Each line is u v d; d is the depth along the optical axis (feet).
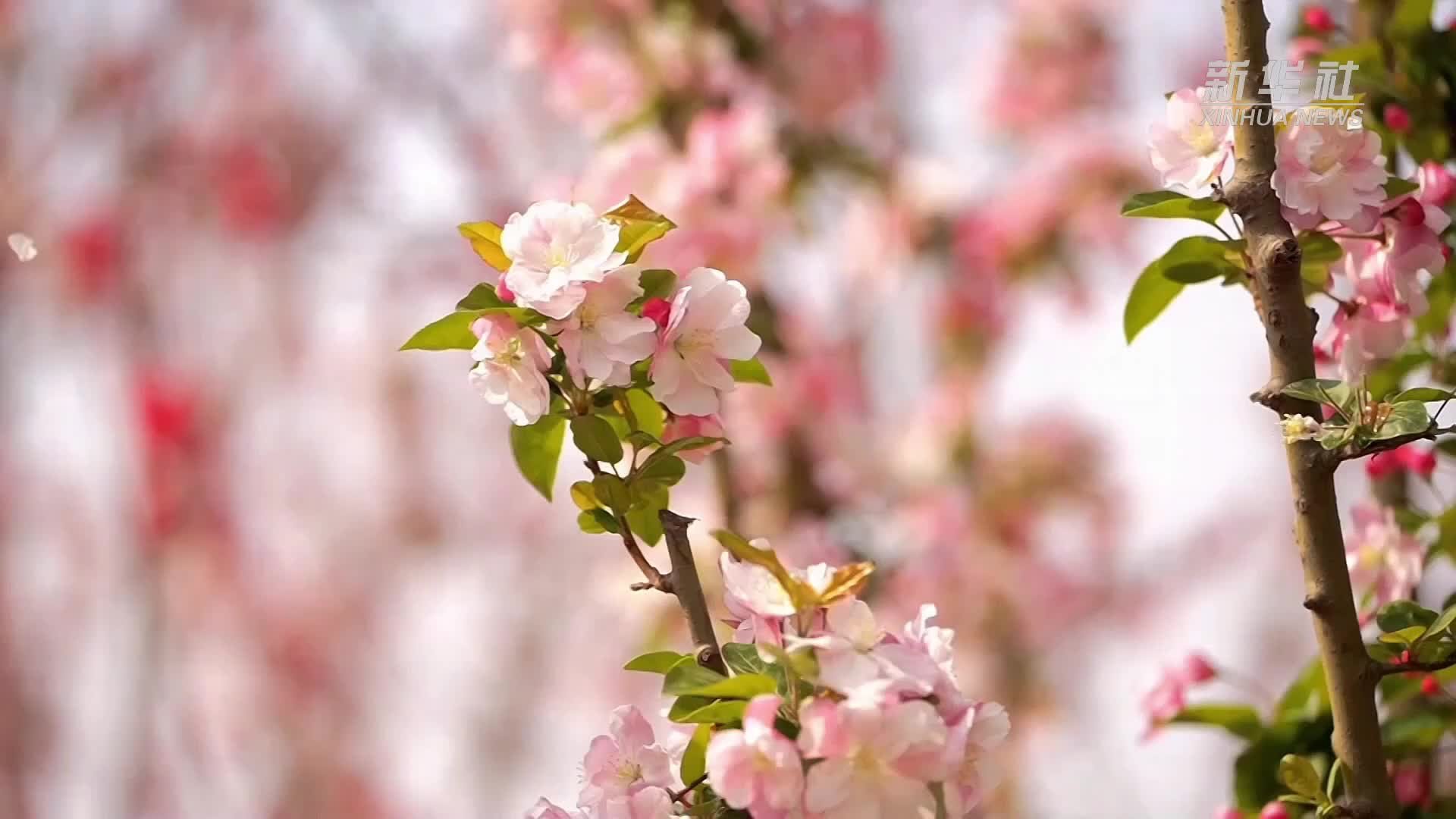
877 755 7.18
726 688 7.27
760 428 13.23
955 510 14.94
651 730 7.47
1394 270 7.67
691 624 7.45
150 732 19.93
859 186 14.49
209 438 20.21
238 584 20.45
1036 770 14.70
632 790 7.43
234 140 19.31
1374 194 7.54
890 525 14.75
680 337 7.47
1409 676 7.99
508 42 14.05
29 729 19.58
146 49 19.25
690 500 12.87
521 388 7.44
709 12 13.00
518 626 20.08
